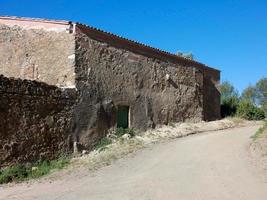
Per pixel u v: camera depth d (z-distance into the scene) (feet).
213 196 32.76
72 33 58.54
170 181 39.17
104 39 63.72
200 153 53.93
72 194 36.14
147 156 53.88
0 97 45.62
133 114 68.95
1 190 39.73
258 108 107.65
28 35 61.52
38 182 42.93
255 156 47.78
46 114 51.47
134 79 69.82
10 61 62.28
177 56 82.02
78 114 56.85
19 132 47.55
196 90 87.97
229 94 166.40
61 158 52.85
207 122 90.33
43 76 59.82
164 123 76.89
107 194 35.40
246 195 32.48
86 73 59.57
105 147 59.00
